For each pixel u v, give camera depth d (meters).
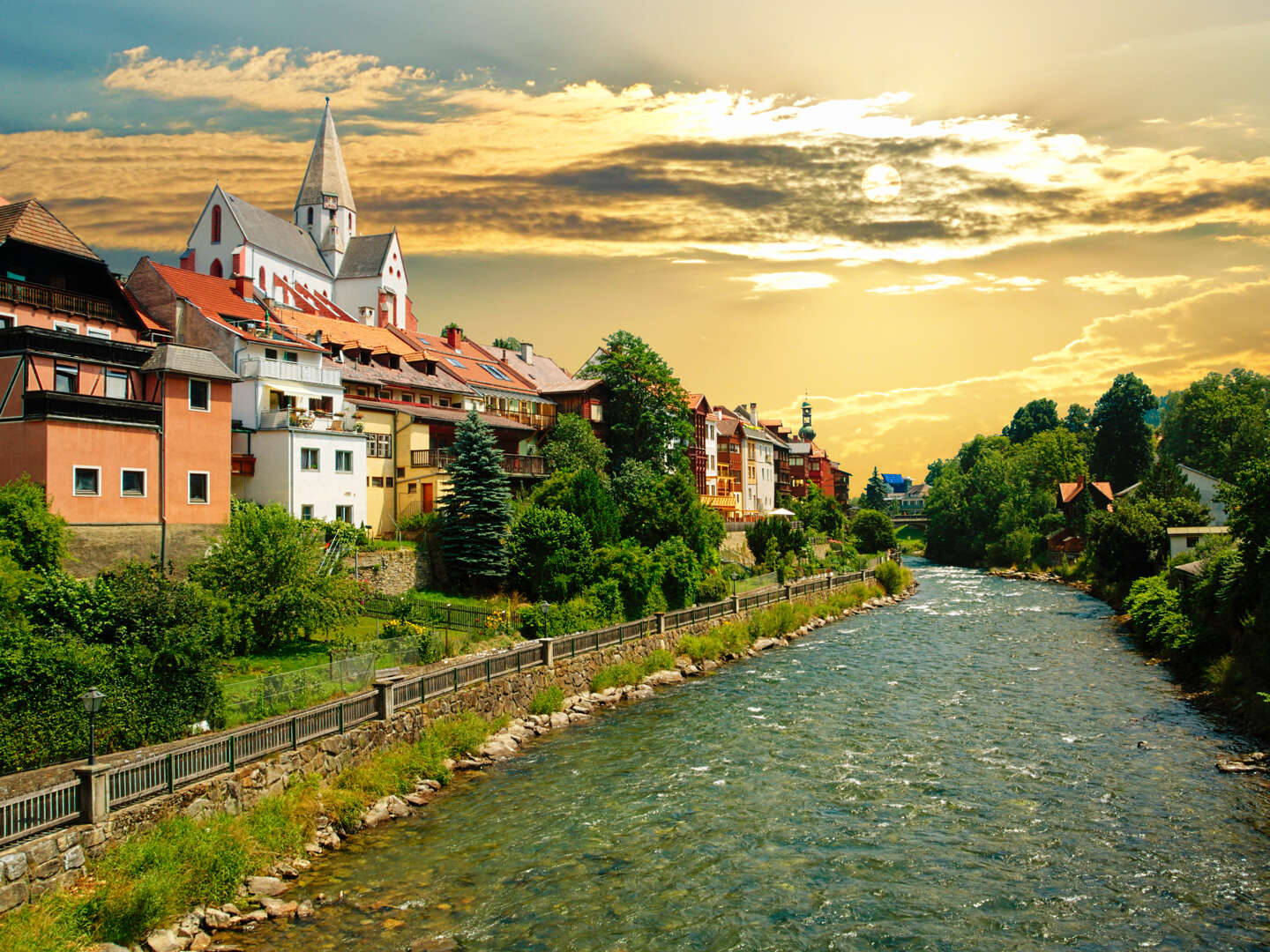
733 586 57.19
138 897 16.38
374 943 16.95
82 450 31.88
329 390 48.25
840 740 31.17
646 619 44.06
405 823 23.41
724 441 102.19
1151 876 20.03
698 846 21.81
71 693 21.27
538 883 19.72
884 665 45.34
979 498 125.75
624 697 38.31
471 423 47.84
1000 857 21.19
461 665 30.86
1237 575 36.84
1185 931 17.62
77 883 16.59
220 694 24.17
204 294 50.00
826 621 62.56
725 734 32.03
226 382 37.47
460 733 28.94
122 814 17.94
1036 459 136.50
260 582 32.12
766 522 77.69
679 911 18.45
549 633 40.56
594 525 52.00
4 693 20.70
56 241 37.59
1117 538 67.56
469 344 78.94
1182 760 28.22
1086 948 17.03
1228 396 104.38
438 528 47.31
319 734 24.12
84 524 31.81
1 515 27.52
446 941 17.03
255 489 43.59
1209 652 40.12
